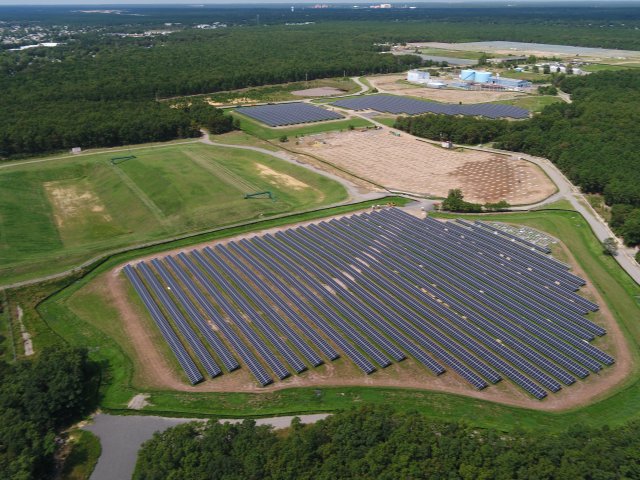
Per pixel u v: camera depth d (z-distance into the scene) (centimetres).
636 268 12519
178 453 6688
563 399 8525
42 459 7031
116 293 11769
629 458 6284
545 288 11675
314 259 13062
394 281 12125
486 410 8244
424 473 6219
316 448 6788
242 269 12581
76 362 8506
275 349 9775
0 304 11219
